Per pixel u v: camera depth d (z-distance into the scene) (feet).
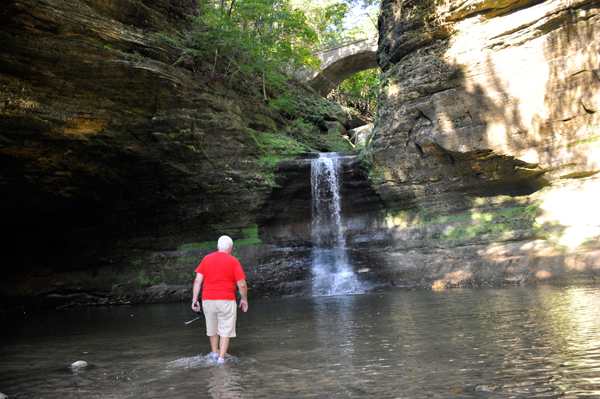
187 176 50.52
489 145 45.11
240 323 24.56
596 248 35.91
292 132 75.51
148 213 51.90
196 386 11.29
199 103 51.49
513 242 41.93
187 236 53.36
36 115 40.06
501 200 46.73
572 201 41.04
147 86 46.80
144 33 50.03
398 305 28.17
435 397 9.02
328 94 139.54
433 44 50.19
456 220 47.78
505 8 44.68
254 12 64.28
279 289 45.50
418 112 50.83
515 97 44.04
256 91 71.46
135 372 13.48
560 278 34.73
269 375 12.04
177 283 48.80
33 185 44.11
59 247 50.83
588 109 40.86
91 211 49.98
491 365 11.32
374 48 109.81
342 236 55.16
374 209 55.57
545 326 16.28
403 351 14.01
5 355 18.42
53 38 41.09
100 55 43.39
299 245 53.93
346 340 16.87
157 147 47.57
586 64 40.63
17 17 38.91
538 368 10.66
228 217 53.72
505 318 19.10
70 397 10.93
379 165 53.78
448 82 47.98
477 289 34.88
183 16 59.06
